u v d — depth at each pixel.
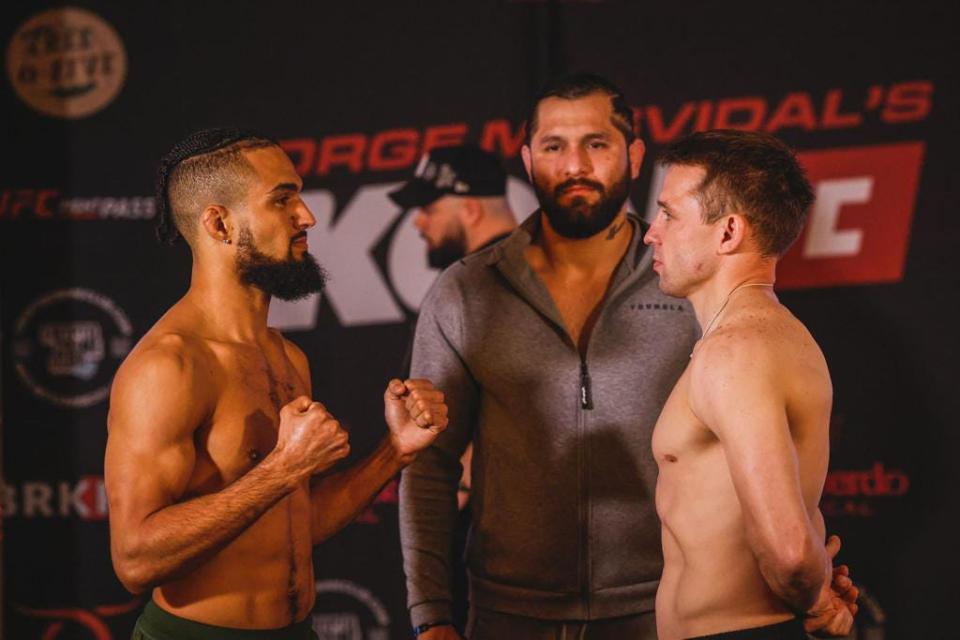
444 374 2.32
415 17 3.01
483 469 2.30
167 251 3.04
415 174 3.01
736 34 2.92
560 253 2.30
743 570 1.67
